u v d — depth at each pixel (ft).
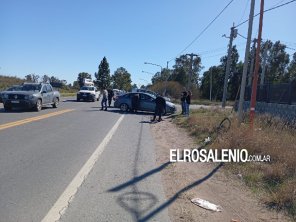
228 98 320.91
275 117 56.95
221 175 28.17
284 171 27.14
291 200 21.67
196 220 18.75
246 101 90.22
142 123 65.05
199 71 414.00
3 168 26.05
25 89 77.25
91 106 104.83
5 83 171.63
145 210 19.38
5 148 33.24
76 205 19.29
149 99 89.45
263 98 77.51
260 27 48.52
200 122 57.52
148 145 40.37
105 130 50.52
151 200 21.09
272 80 303.48
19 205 18.83
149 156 33.94
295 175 26.73
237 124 48.73
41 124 52.60
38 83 80.33
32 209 18.37
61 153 32.35
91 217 17.80
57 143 37.37
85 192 21.56
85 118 66.28
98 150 34.78
